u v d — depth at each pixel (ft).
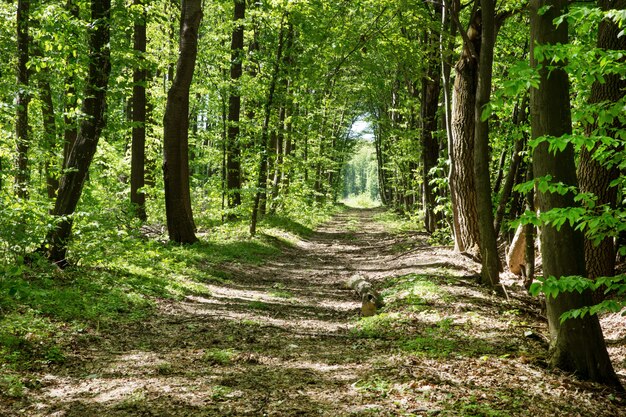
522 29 48.91
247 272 48.34
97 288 29.99
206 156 78.69
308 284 45.19
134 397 16.31
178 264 42.52
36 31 38.60
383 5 44.62
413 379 18.10
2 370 17.65
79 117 32.65
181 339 24.30
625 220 15.81
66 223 32.53
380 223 120.67
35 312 23.67
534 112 18.67
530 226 35.01
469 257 44.78
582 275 18.62
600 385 18.57
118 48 35.83
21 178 38.09
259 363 20.71
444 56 43.16
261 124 67.51
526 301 32.94
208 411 15.34
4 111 34.71
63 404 15.69
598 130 17.15
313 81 56.34
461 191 45.01
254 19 61.77
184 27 50.52
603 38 27.09
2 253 26.37
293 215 101.81
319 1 49.44
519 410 15.52
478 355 21.36
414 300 31.50
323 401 16.26
